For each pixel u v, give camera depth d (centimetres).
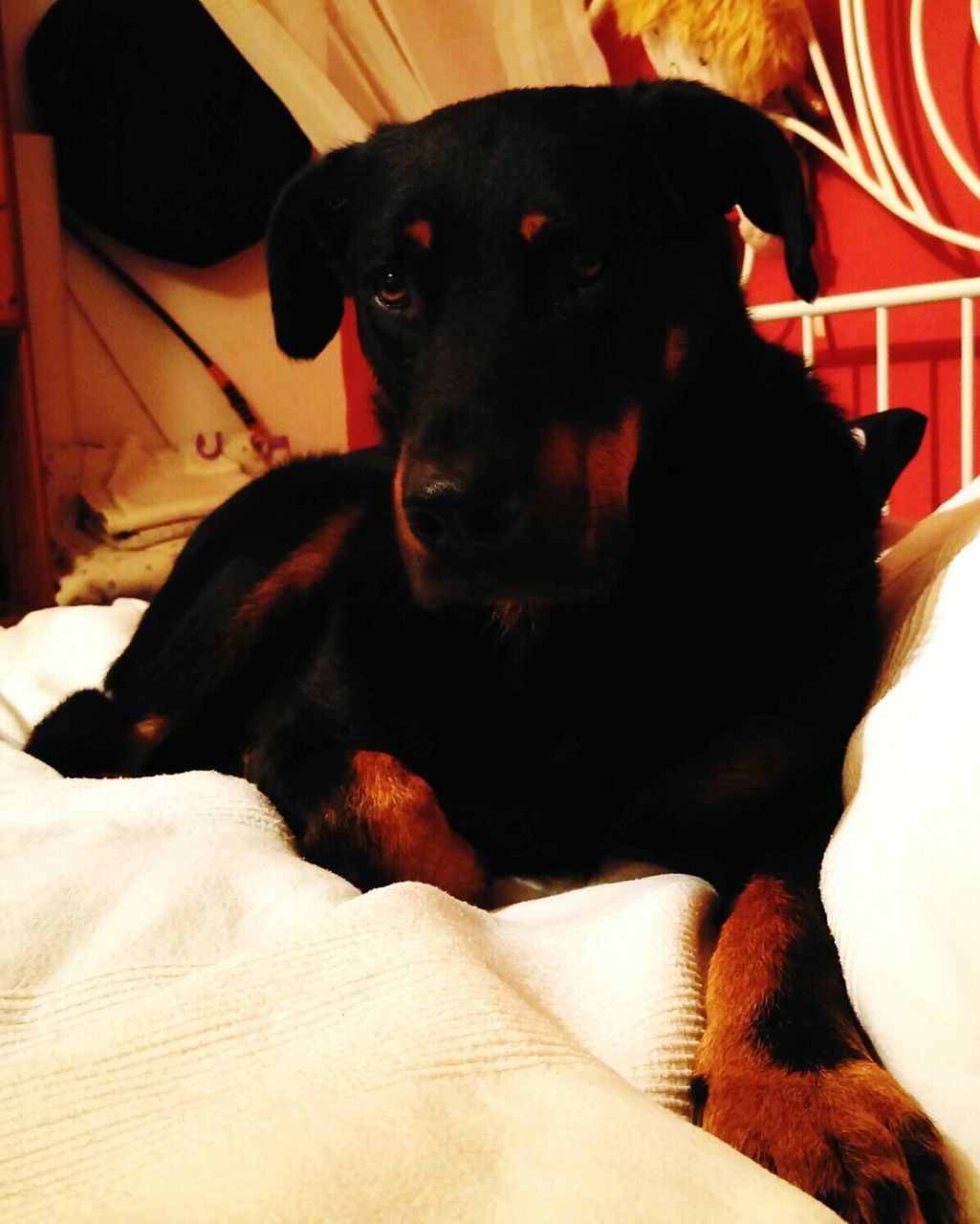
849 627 106
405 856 101
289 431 350
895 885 68
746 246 213
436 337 101
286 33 266
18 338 262
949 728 72
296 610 140
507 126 104
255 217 318
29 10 305
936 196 198
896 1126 63
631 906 86
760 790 101
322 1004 68
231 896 89
